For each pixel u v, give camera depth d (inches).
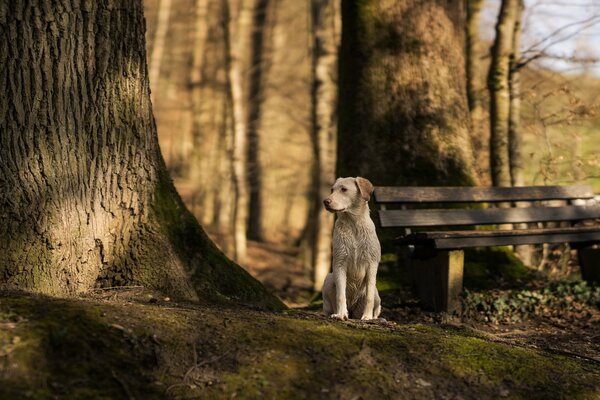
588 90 456.4
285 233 852.0
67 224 180.1
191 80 758.5
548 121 435.5
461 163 320.5
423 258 260.5
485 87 421.1
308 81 730.8
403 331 175.6
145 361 141.0
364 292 201.6
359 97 328.2
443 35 335.6
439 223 264.2
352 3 338.3
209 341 151.6
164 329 151.9
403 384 148.6
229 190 706.2
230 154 585.3
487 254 305.9
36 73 176.2
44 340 134.5
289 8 819.4
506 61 398.9
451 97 331.0
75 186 182.5
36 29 176.1
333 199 187.6
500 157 393.1
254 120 759.1
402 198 262.4
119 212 193.3
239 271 221.8
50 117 178.1
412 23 331.3
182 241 210.1
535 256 390.9
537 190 291.7
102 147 189.2
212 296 204.5
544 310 258.2
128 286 191.6
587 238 276.4
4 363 126.6
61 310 146.8
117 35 192.5
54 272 177.2
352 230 194.1
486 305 252.8
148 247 197.9
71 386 128.4
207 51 842.8
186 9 858.8
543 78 445.4
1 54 172.9
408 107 323.0
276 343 154.6
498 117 395.9
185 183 808.3
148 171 204.2
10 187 172.7
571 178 405.4
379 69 327.0
